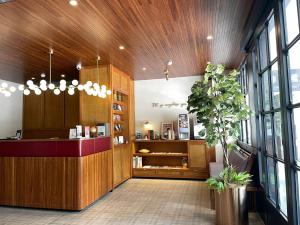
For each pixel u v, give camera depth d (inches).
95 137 187.5
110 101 217.3
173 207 163.9
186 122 263.6
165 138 268.7
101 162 191.3
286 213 99.4
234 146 143.8
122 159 241.6
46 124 290.2
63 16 124.3
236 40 164.1
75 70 237.6
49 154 164.4
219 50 185.5
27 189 167.0
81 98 225.5
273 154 115.8
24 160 169.0
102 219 144.6
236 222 124.5
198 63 222.1
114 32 146.1
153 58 201.8
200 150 249.9
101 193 188.2
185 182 238.7
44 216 150.9
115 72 229.9
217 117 132.7
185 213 152.0
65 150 161.8
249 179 138.2
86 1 109.9
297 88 84.4
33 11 118.3
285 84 91.1
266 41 120.5
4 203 170.6
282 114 93.3
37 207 164.4
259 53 135.6
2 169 173.0
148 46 171.5
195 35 153.6
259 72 136.6
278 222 105.0
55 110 288.7
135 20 130.1
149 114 285.0
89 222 140.2
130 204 172.4
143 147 281.4
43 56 191.0
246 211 127.3
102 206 169.2
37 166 166.2
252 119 160.9
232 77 130.6
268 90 125.7
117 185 224.5
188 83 276.4
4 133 272.5
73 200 158.4
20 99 298.2
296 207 86.3
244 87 202.2
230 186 126.5
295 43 84.4
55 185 162.2
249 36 148.7
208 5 116.3
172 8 118.6
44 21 129.6
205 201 175.5
